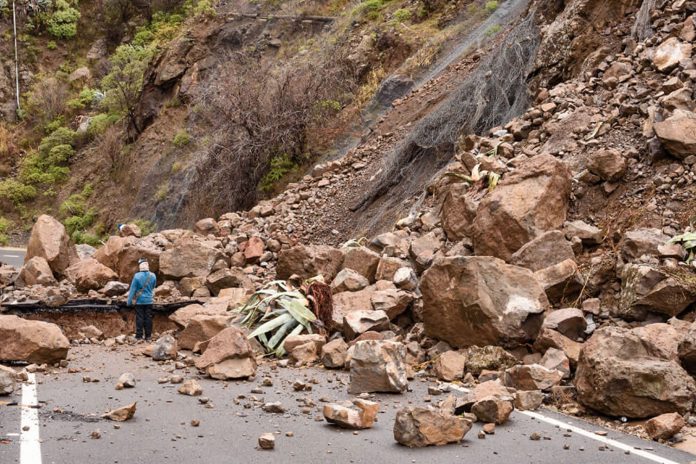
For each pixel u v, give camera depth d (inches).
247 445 249.3
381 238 522.0
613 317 374.0
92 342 445.4
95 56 1881.2
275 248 638.5
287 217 720.3
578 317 360.5
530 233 432.1
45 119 1729.8
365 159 776.3
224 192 947.3
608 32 607.5
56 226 631.8
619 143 487.2
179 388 320.5
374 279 485.7
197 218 985.5
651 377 285.7
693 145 440.5
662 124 450.0
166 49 1467.8
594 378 295.1
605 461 238.8
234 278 543.2
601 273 393.4
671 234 405.4
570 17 627.2
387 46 1122.0
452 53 962.7
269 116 938.7
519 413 297.0
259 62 1246.3
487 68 695.7
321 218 706.8
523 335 361.4
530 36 676.1
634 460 240.5
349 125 970.1
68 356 397.4
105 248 620.7
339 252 514.3
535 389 317.7
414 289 442.0
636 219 428.8
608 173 456.1
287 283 505.0
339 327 423.2
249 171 940.6
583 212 455.2
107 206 1378.0
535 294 368.5
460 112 668.1
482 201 453.7
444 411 258.5
